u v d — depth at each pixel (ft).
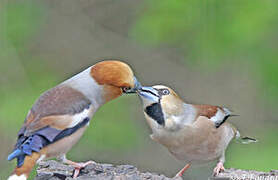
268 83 56.65
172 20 56.44
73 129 32.50
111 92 34.06
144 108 35.19
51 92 33.55
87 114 33.32
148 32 56.65
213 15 56.24
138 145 53.98
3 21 58.08
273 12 55.11
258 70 56.95
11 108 50.19
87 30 62.64
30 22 59.31
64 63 61.31
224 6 55.98
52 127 31.76
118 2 64.23
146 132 54.54
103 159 52.06
